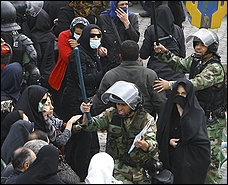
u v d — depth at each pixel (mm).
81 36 21094
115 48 24469
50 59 27594
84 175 20578
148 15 37781
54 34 28719
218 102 18859
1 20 22344
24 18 26391
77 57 16141
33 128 16875
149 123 15664
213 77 18531
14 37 22594
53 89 24375
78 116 19234
